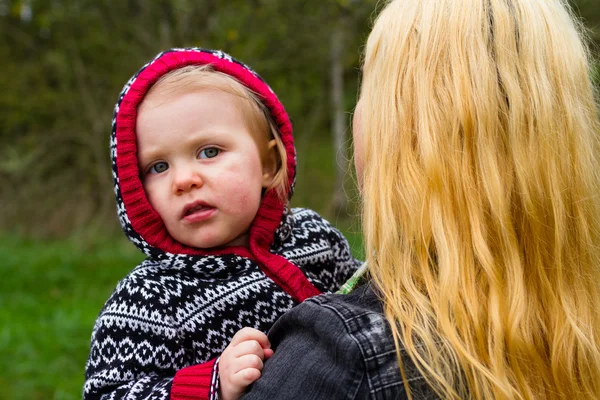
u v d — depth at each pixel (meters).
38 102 7.97
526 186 1.01
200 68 1.47
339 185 7.38
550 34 1.08
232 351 1.13
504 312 0.98
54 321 4.56
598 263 1.09
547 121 1.03
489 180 1.01
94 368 1.30
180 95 1.40
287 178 1.56
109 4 7.00
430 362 0.95
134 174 1.40
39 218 8.17
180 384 1.16
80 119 7.93
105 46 7.43
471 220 1.00
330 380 0.96
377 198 1.08
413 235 1.03
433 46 1.08
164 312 1.31
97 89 7.89
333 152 8.51
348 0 6.69
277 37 6.93
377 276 1.07
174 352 1.30
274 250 1.51
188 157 1.40
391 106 1.09
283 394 1.00
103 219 7.89
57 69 7.82
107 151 8.00
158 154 1.40
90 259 6.82
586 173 1.07
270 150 1.55
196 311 1.33
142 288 1.33
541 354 1.01
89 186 8.23
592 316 1.06
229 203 1.40
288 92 7.67
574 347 1.02
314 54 7.27
